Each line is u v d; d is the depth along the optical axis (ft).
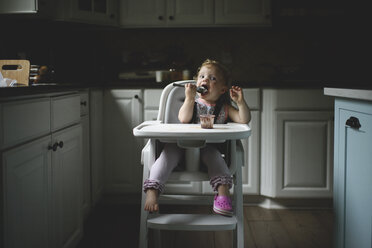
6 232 4.15
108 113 9.10
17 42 8.14
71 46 9.89
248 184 8.99
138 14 9.89
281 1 9.85
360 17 9.78
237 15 9.76
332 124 8.63
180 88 5.74
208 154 5.08
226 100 5.75
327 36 10.53
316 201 9.04
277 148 8.71
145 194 5.00
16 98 4.50
